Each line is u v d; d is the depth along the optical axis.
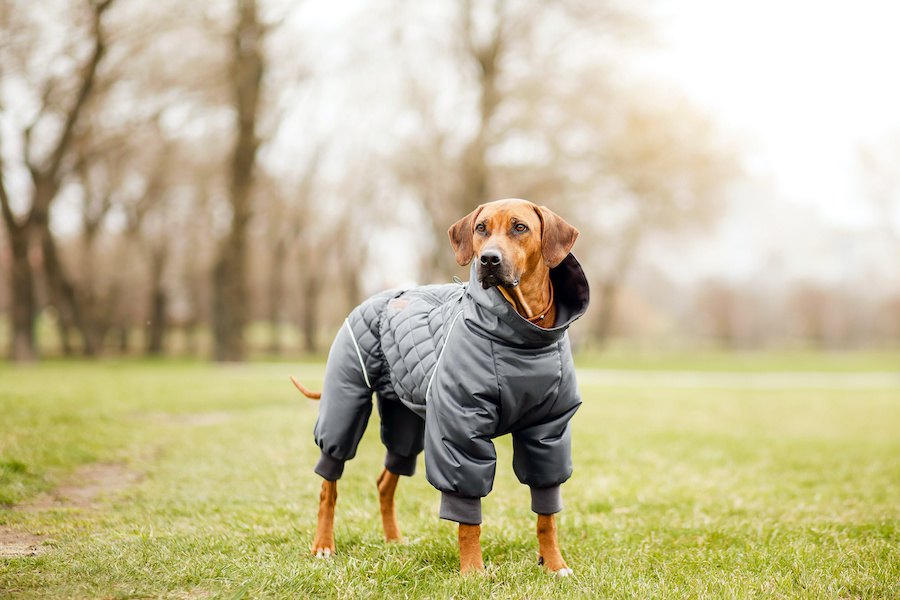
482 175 21.09
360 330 4.30
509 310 3.56
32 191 21.36
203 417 9.40
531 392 3.65
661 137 22.80
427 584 3.71
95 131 22.70
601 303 36.88
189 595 3.53
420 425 4.45
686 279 46.81
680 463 7.30
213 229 28.86
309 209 31.45
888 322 47.22
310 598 3.57
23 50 18.20
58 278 27.02
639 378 21.33
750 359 35.62
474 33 21.48
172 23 20.09
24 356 20.09
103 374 14.55
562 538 4.70
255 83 21.55
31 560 3.83
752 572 4.00
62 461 6.23
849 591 3.76
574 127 22.23
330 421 4.25
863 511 5.53
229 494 5.60
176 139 26.91
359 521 4.95
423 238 29.11
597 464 7.12
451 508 3.71
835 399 14.80
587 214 24.12
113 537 4.36
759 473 6.99
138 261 29.27
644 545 4.52
